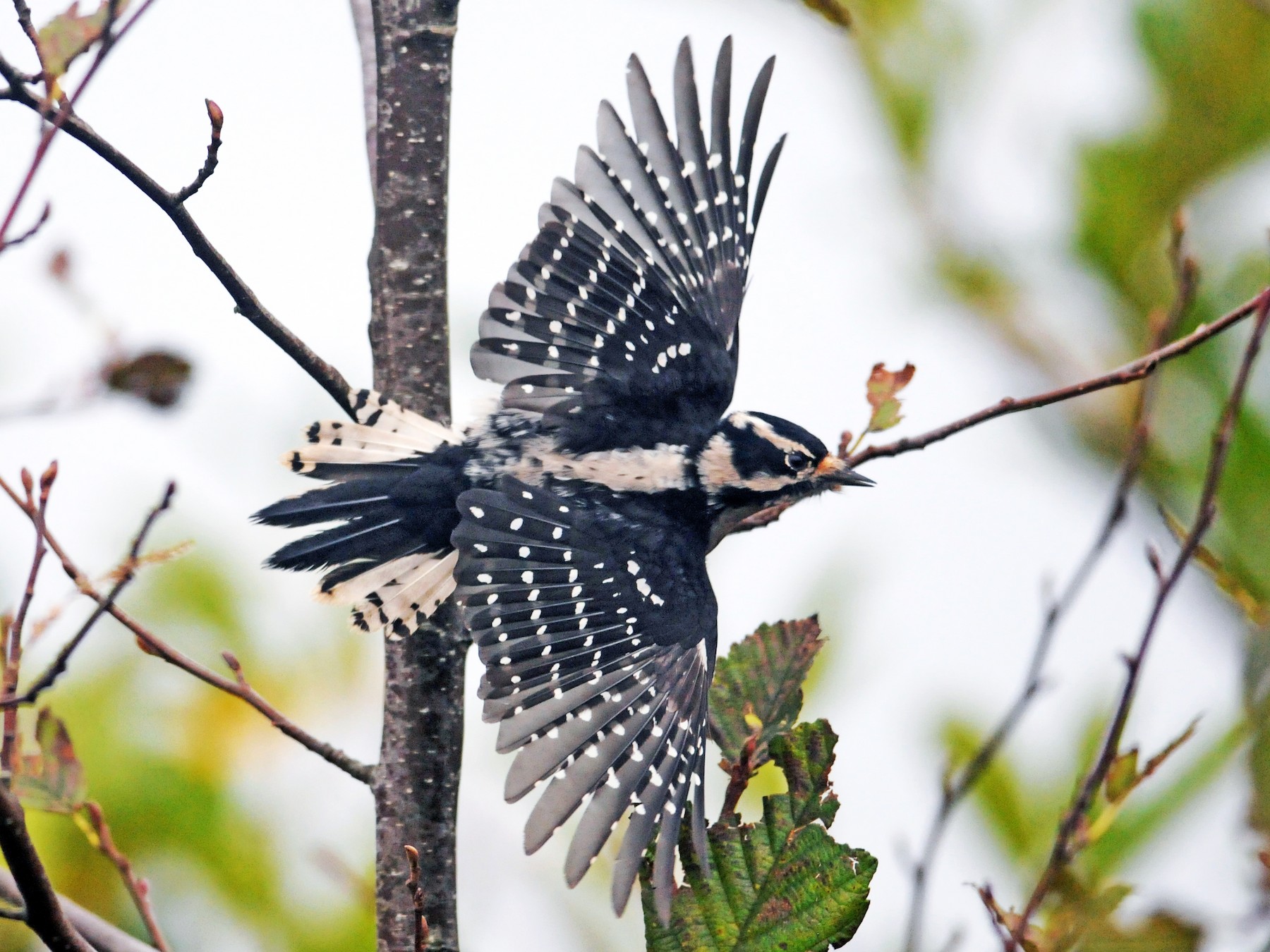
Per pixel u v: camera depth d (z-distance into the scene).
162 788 10.23
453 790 8.57
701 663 8.99
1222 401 9.37
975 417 8.88
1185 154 11.08
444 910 8.38
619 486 9.44
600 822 8.20
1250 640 7.75
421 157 9.34
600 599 8.95
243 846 10.19
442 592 9.01
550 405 9.60
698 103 9.98
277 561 9.24
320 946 10.07
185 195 7.64
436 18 9.31
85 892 10.05
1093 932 7.21
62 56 6.27
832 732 7.53
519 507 9.02
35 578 6.84
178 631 10.65
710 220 10.05
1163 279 11.15
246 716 10.59
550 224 9.46
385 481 9.30
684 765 8.43
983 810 9.53
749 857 7.42
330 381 8.84
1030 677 8.16
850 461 8.92
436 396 9.43
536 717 8.51
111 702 10.39
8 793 6.33
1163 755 7.36
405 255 9.36
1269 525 8.67
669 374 9.80
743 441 9.77
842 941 7.28
